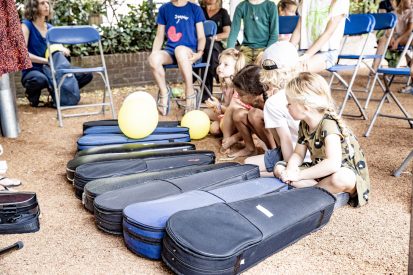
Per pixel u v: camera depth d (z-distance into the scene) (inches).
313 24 141.2
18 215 74.9
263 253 64.6
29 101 202.8
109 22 270.2
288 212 69.6
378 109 142.8
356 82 253.4
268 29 159.6
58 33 163.0
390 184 98.8
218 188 80.7
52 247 71.3
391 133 144.1
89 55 251.4
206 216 64.6
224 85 140.3
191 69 165.0
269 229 64.2
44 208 87.0
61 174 108.1
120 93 241.0
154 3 270.5
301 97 80.7
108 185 85.1
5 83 139.9
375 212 84.4
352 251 70.0
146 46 268.7
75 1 250.8
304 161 92.9
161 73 168.2
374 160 116.0
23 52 94.5
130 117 121.2
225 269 57.7
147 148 114.3
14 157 121.7
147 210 69.4
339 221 80.7
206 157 106.9
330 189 84.5
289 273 63.5
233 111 120.0
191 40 172.7
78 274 63.4
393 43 215.3
